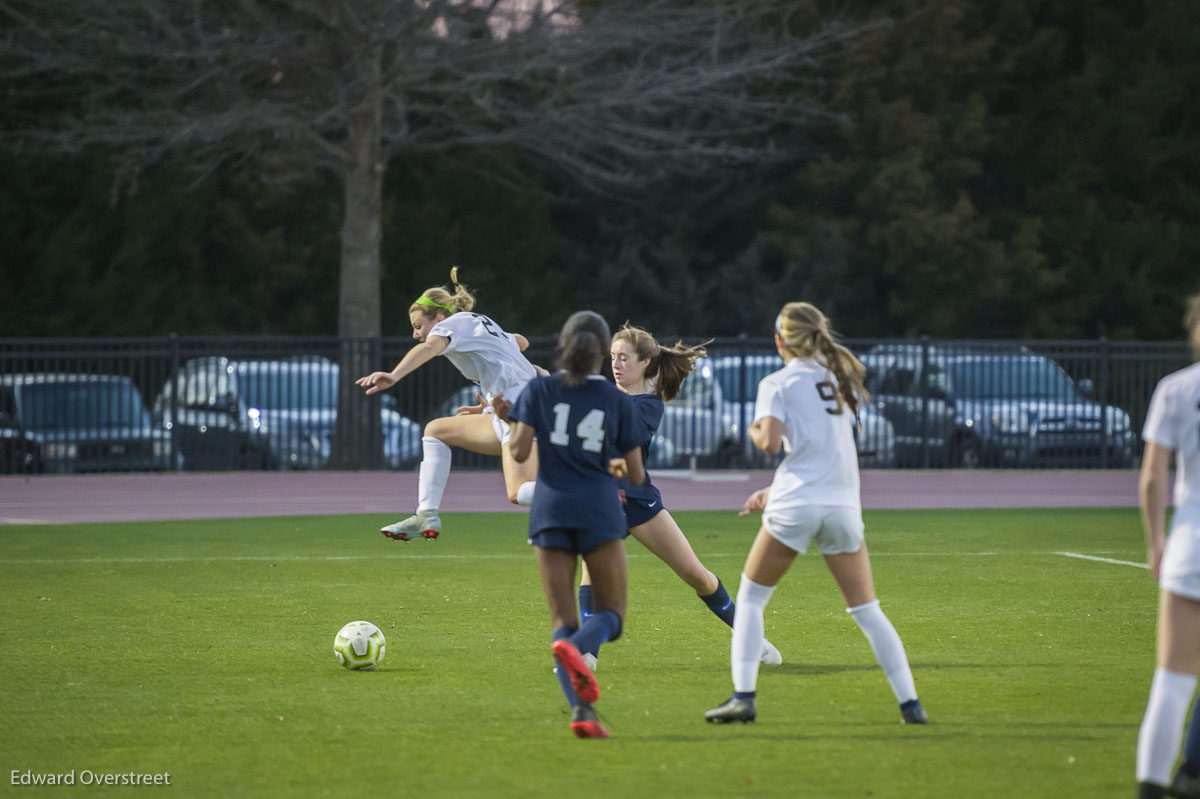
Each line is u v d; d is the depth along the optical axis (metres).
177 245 140.12
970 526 61.09
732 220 161.00
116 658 30.55
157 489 79.56
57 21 101.81
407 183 152.75
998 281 145.38
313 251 147.00
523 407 23.83
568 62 103.38
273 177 134.12
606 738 23.20
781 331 24.19
